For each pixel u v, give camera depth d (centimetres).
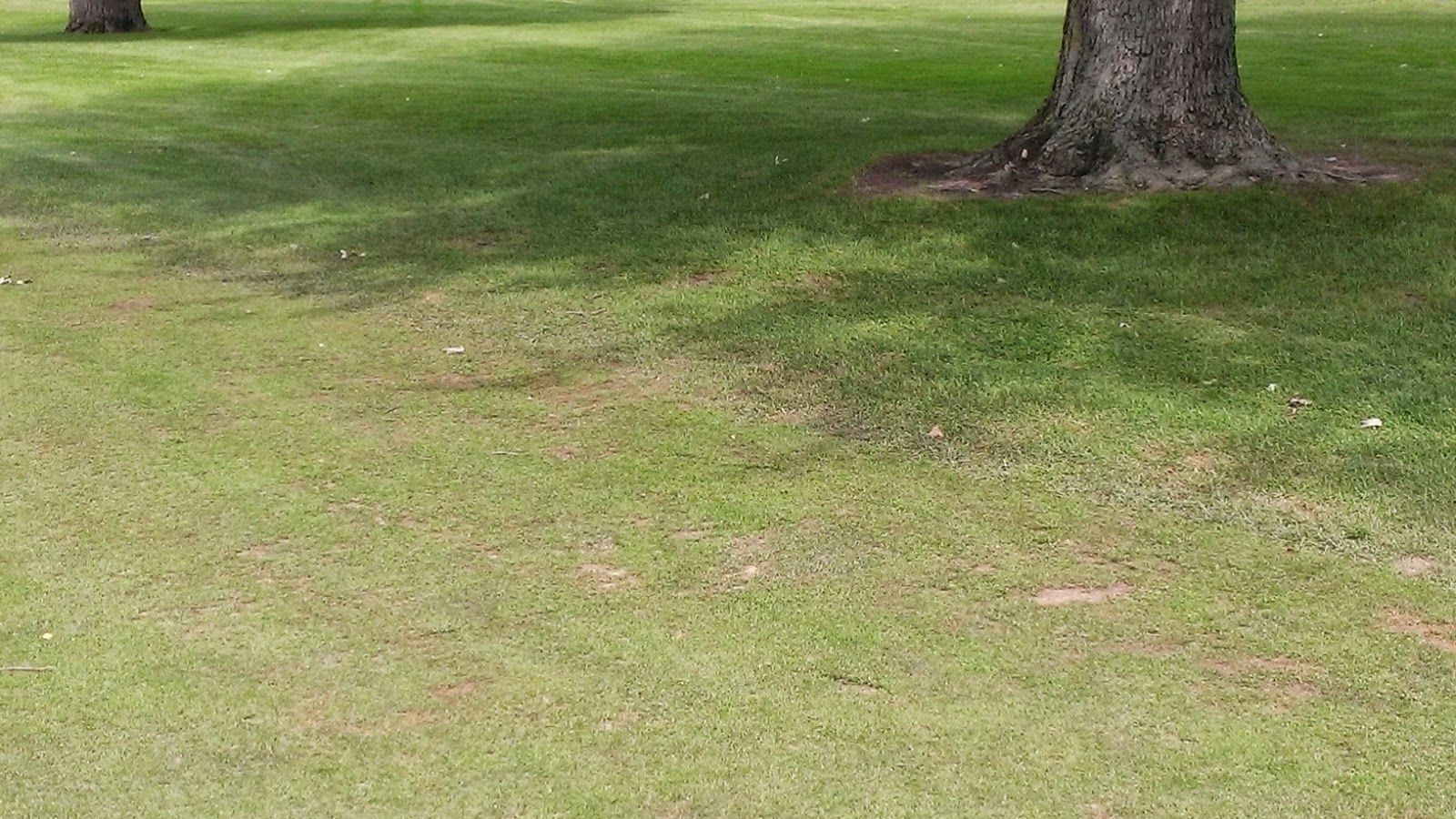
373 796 405
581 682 463
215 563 548
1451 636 484
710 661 475
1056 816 393
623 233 1065
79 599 520
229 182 1316
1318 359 749
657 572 538
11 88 2017
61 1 4259
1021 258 945
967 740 429
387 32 2914
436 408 721
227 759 423
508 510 595
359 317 890
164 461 650
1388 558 538
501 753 425
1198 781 407
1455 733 429
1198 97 1089
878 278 922
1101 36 1098
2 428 694
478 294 933
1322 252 924
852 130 1463
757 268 958
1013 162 1134
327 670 471
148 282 981
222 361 800
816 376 754
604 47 2541
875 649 481
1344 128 1397
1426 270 883
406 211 1172
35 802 402
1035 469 627
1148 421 674
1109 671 465
